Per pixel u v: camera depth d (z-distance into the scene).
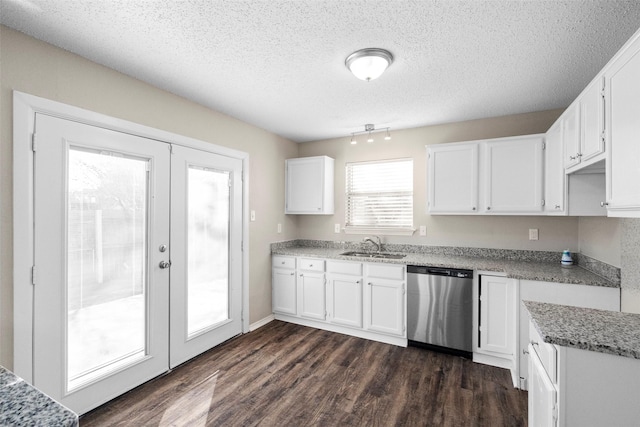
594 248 2.47
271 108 2.96
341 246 4.04
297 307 3.63
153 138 2.41
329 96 2.66
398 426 1.86
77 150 1.96
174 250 2.57
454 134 3.40
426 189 3.28
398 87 2.47
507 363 2.58
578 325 1.26
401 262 3.01
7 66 1.66
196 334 2.76
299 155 4.31
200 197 2.84
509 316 2.55
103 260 2.10
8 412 0.67
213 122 2.98
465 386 2.30
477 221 3.29
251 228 3.47
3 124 1.64
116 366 2.16
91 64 2.03
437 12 1.55
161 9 1.53
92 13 1.55
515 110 3.00
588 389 1.10
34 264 1.75
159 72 2.21
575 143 1.97
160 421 1.90
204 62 2.07
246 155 3.36
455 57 1.99
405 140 3.66
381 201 3.84
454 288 2.76
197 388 2.27
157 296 2.42
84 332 1.99
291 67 2.14
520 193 2.79
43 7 1.50
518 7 1.50
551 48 1.87
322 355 2.82
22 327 1.70
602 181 2.18
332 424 1.88
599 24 1.62
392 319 3.06
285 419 1.93
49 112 1.81
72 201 1.93
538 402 1.37
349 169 4.05
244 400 2.12
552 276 2.29
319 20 1.62
